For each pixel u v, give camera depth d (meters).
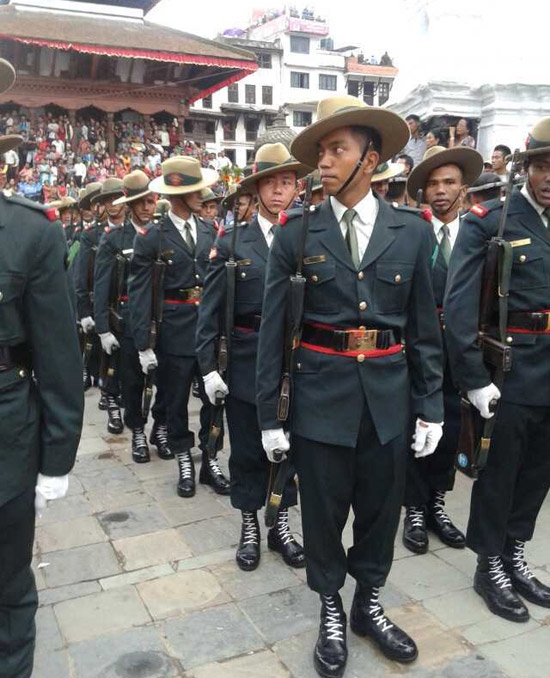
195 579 2.92
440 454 3.20
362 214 2.22
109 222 5.03
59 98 25.52
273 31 43.09
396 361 2.27
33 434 1.93
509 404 2.55
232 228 3.18
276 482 2.42
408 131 2.15
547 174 2.37
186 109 28.00
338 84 43.84
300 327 2.27
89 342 5.78
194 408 5.89
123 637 2.49
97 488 4.03
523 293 2.51
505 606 2.57
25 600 2.03
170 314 3.88
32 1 25.94
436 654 2.36
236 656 2.38
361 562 2.40
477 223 2.56
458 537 3.17
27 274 1.83
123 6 27.84
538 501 2.72
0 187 2.14
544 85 8.25
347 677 2.25
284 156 2.94
